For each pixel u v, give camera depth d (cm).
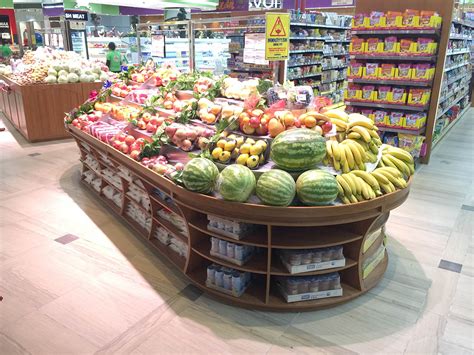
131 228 402
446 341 253
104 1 800
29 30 1274
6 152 665
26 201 467
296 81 878
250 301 278
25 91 690
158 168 319
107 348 245
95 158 467
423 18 546
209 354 240
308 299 278
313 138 260
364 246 292
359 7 627
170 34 936
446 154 698
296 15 771
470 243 382
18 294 296
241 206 251
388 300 293
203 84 430
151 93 486
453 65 739
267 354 241
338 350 244
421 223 423
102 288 304
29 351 242
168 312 278
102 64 832
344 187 257
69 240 377
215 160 286
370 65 603
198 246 301
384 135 634
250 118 289
